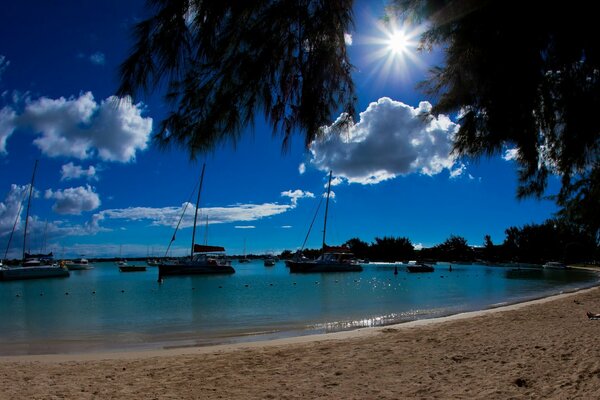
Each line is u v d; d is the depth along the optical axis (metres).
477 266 110.88
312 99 2.61
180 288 40.66
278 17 2.41
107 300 30.00
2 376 8.09
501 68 2.53
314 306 24.97
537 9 2.25
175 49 2.12
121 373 8.18
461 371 7.15
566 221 17.09
